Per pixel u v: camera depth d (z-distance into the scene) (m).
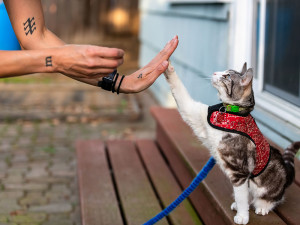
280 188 1.22
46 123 3.53
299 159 1.59
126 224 1.55
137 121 3.67
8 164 2.59
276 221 1.20
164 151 2.20
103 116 3.64
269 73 2.01
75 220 1.94
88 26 7.83
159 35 4.06
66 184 2.32
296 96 1.83
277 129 1.72
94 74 0.84
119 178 1.90
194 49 2.87
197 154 1.71
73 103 4.02
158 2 4.07
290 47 1.90
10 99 4.11
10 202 2.10
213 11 2.40
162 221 1.53
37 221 1.92
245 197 1.19
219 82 1.20
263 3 1.95
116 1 7.94
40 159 2.70
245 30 2.08
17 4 1.02
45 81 5.03
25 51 0.83
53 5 7.49
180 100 1.25
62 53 0.82
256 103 1.95
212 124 1.18
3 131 3.27
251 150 1.17
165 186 1.80
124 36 8.05
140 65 5.31
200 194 1.55
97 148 2.29
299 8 1.85
